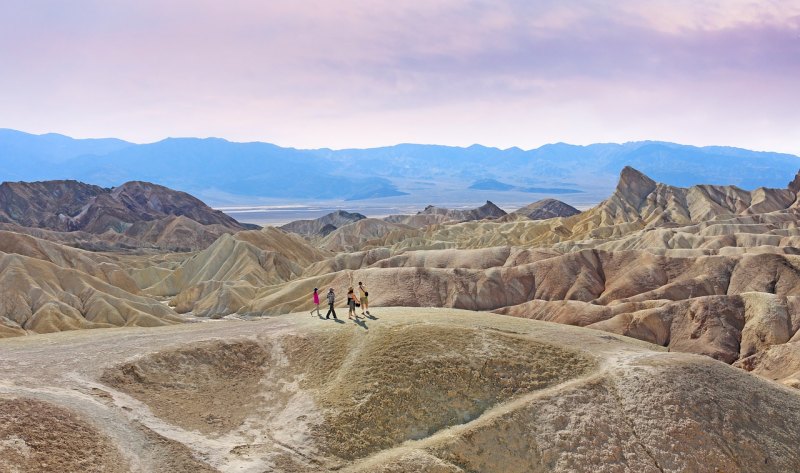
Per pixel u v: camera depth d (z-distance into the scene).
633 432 32.88
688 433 32.62
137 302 113.38
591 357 39.44
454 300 102.75
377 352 37.25
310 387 34.91
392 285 106.50
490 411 33.66
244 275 148.62
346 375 35.38
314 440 29.89
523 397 34.91
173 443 27.38
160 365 34.56
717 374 37.53
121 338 39.25
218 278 155.00
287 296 117.81
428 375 35.31
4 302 98.31
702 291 96.19
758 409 35.34
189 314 125.62
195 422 30.17
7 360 33.31
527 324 45.69
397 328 40.81
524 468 30.41
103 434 26.20
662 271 104.88
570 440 31.91
